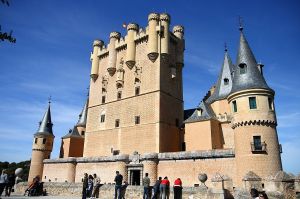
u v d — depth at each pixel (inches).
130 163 1334.9
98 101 1898.4
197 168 1141.1
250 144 944.9
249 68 1080.2
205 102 1542.8
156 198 811.4
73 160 1595.7
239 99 1024.2
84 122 2289.6
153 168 1257.4
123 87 1775.3
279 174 768.3
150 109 1587.1
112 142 1704.0
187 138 1462.8
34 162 2030.0
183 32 1950.1
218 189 718.5
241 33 1195.9
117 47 1876.2
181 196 770.2
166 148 1525.6
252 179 796.0
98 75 1961.1
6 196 914.7
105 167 1432.1
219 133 1451.8
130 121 1657.2
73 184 1027.3
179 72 1831.9
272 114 984.9
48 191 1076.5
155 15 1717.5
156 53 1653.5
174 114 1672.0
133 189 876.0
